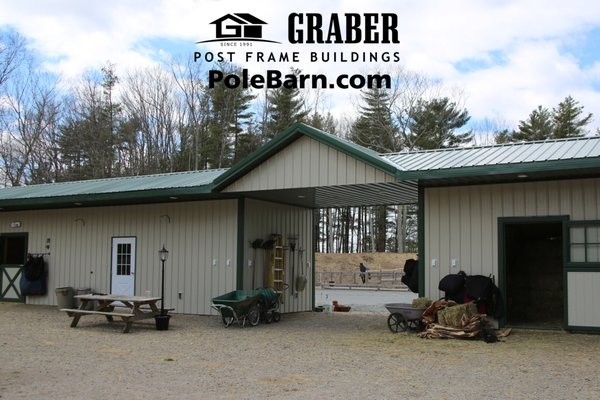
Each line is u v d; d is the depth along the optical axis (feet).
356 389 21.70
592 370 25.13
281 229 50.96
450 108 128.98
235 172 42.16
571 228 34.96
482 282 35.50
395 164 38.17
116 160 129.29
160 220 50.31
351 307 58.54
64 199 51.37
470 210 37.68
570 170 33.04
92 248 54.19
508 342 32.48
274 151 41.34
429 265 38.45
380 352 30.17
